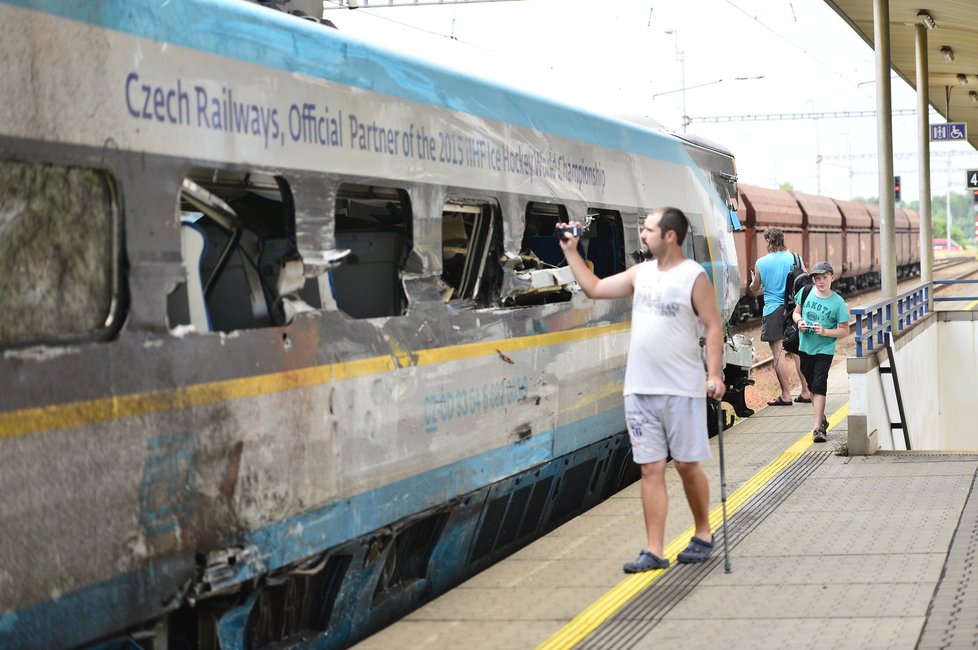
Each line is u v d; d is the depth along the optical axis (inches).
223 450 187.9
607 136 367.6
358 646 212.5
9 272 155.8
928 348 683.4
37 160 156.9
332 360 217.8
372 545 234.7
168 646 190.1
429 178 257.0
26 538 151.5
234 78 196.1
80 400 161.0
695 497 258.2
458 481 264.4
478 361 273.4
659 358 248.8
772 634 206.2
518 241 301.9
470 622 225.0
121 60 171.6
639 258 389.1
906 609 216.1
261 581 200.5
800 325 415.8
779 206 1212.5
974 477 343.9
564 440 324.2
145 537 171.6
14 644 149.8
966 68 952.3
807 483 346.3
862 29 780.6
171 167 181.0
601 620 221.5
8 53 152.6
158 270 177.5
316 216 216.8
